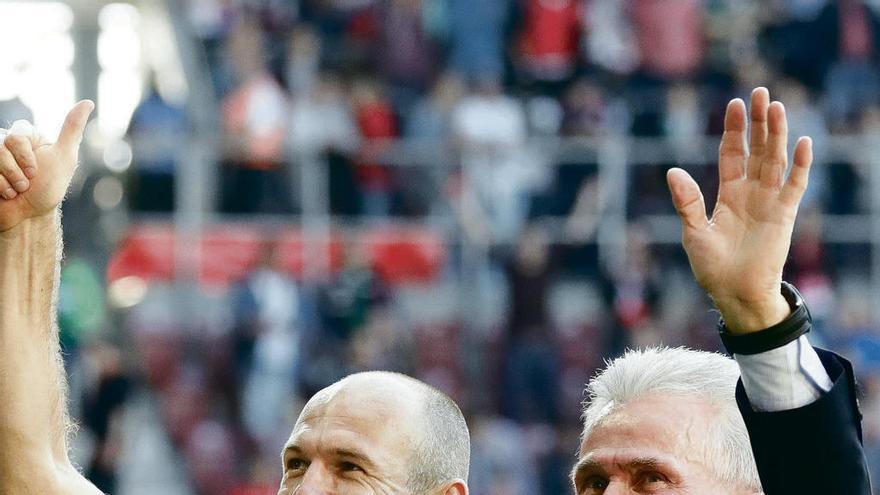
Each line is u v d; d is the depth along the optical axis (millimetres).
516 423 37719
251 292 38781
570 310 39594
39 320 9609
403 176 40719
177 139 40281
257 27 42625
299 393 38031
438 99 41562
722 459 8508
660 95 42250
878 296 40594
